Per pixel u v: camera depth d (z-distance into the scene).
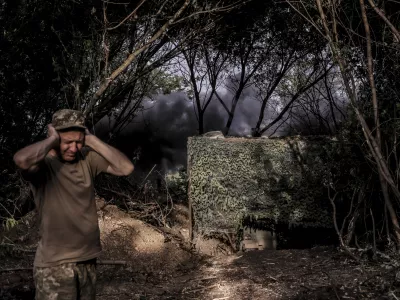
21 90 7.68
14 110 7.59
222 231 7.13
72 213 3.45
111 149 3.59
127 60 7.18
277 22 10.07
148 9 8.13
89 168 3.57
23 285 5.54
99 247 3.58
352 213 6.89
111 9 8.11
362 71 6.44
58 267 3.42
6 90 7.56
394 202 6.28
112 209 7.25
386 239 6.18
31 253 6.25
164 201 8.15
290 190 7.10
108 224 6.96
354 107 5.65
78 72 7.66
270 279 5.64
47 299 3.42
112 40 8.15
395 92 5.91
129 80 8.10
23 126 7.66
